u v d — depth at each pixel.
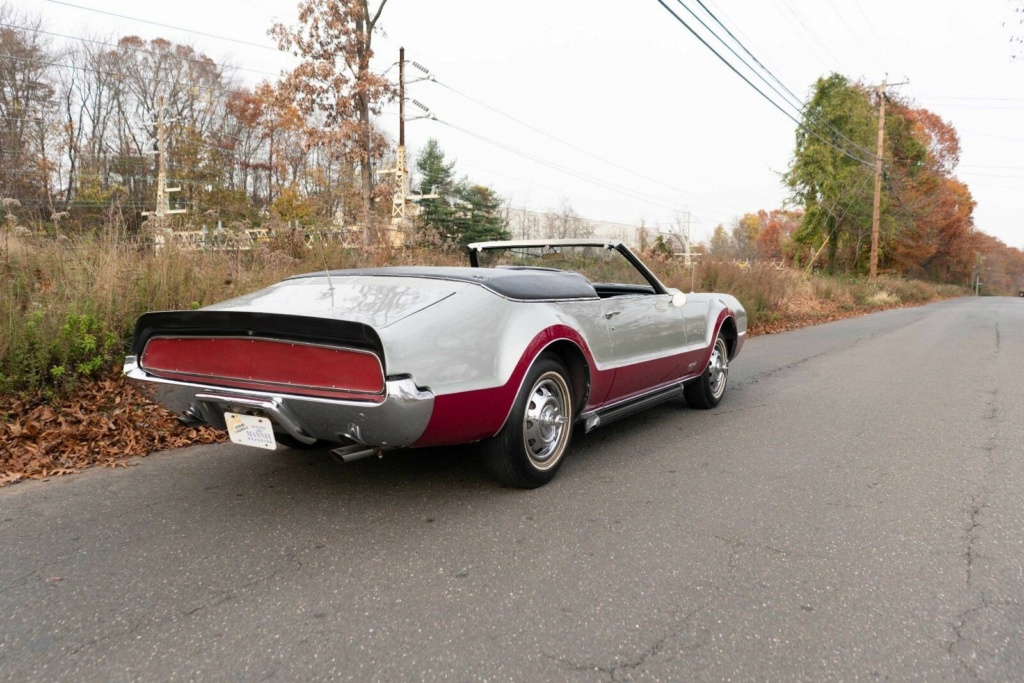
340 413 2.99
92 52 41.91
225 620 2.40
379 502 3.61
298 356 3.13
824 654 2.20
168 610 2.47
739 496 3.76
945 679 2.07
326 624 2.37
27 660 2.14
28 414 4.94
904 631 2.35
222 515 3.41
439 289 3.55
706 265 15.86
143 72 44.22
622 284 5.97
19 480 3.95
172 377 3.47
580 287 4.31
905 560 2.94
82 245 6.59
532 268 4.61
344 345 3.02
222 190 42.53
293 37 17.45
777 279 18.42
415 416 3.01
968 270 72.44
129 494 3.72
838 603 2.55
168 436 4.88
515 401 3.56
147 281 6.19
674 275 14.88
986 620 2.43
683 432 5.27
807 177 38.69
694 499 3.71
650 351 4.92
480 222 24.27
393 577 2.74
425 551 2.99
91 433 4.75
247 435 3.32
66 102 40.06
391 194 18.58
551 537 3.16
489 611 2.47
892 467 4.33
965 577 2.78
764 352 10.91
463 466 4.25
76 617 2.41
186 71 45.94
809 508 3.58
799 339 13.28
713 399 6.15
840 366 9.13
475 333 3.39
